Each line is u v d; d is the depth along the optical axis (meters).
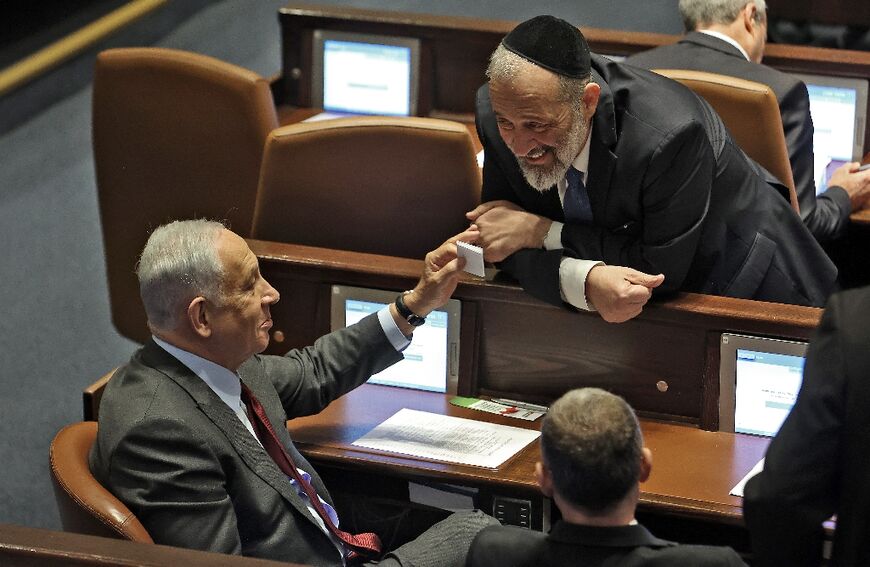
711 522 11.35
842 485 7.86
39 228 22.23
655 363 11.78
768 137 13.53
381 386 12.62
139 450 9.80
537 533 8.24
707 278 12.20
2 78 27.11
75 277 20.73
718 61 15.23
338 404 12.27
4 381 17.91
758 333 11.33
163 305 10.16
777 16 20.84
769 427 11.48
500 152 11.85
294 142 12.61
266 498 10.21
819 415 7.77
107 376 11.85
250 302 10.32
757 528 8.13
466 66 18.52
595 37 18.14
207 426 10.05
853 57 17.03
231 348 10.34
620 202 11.46
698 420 11.76
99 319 19.59
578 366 12.05
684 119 11.20
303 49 19.08
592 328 11.89
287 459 10.72
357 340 11.73
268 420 10.79
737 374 11.49
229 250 10.24
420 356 12.45
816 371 7.82
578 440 7.83
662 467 11.01
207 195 15.23
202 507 9.77
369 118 12.52
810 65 17.11
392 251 13.05
